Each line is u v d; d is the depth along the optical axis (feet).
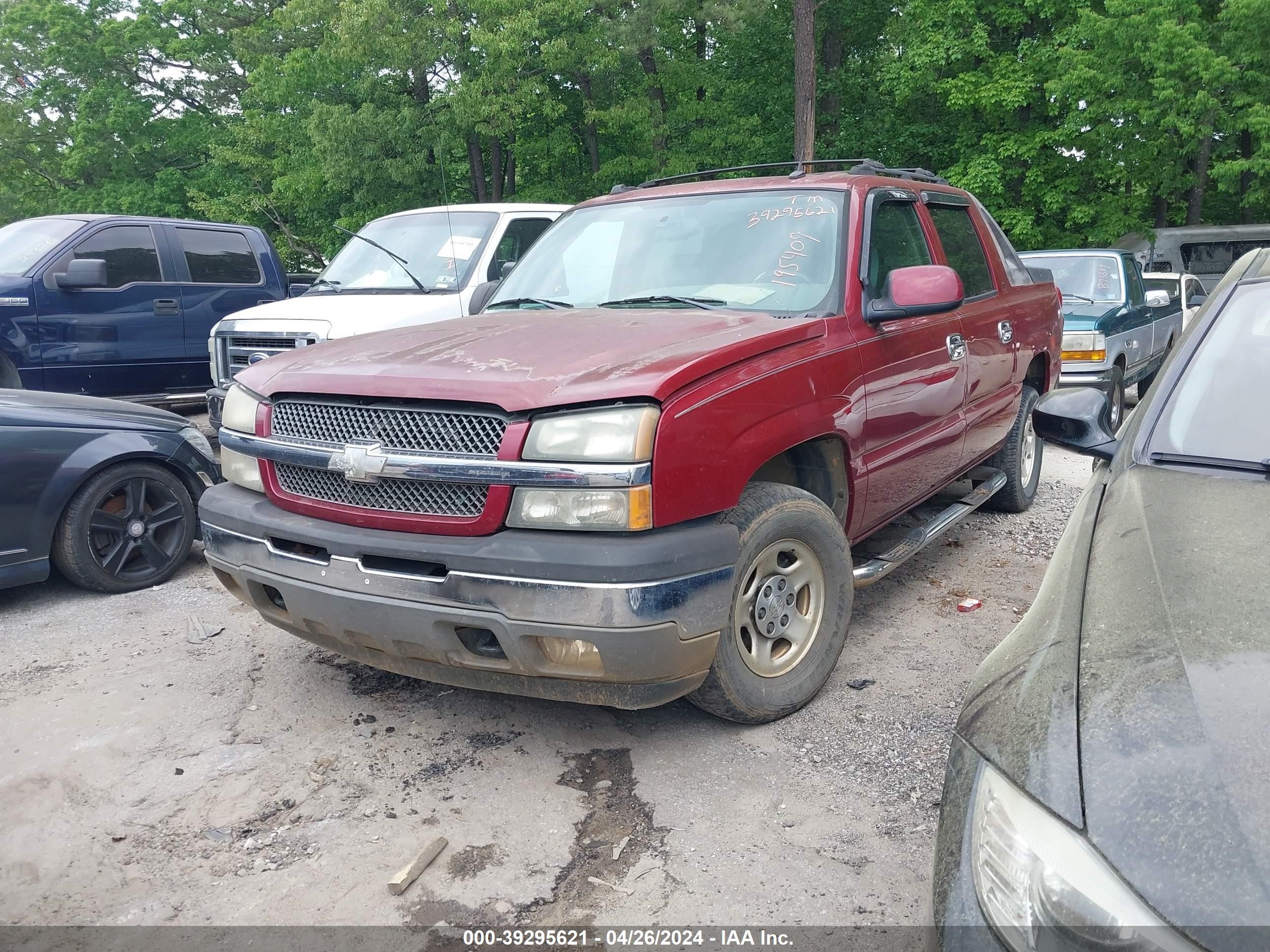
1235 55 65.05
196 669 13.44
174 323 29.86
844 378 11.75
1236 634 5.40
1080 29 67.41
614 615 8.93
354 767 10.72
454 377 9.89
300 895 8.60
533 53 79.25
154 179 112.27
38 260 27.37
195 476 17.62
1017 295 18.37
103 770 10.77
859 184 13.76
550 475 9.14
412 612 9.62
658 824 9.48
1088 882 4.41
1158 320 36.73
